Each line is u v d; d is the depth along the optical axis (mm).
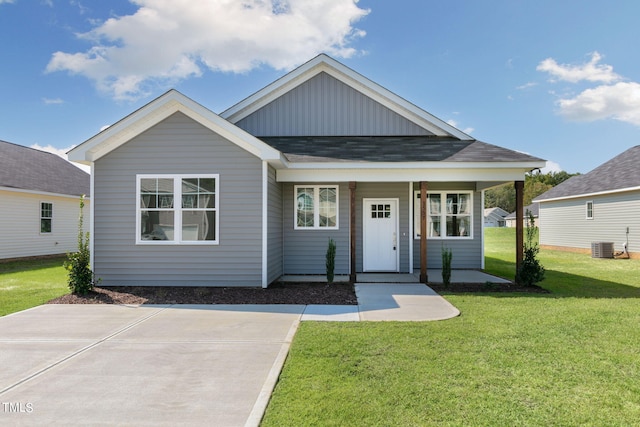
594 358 4227
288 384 3611
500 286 9148
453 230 12242
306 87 12242
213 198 8852
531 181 69750
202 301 7535
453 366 4008
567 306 6836
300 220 11469
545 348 4551
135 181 8867
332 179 9820
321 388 3512
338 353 4438
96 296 7891
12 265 14242
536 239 28422
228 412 3119
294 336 5203
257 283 8820
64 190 18266
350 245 10289
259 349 4695
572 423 2885
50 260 16234
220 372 3967
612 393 3387
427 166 9344
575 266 14203
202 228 8859
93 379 3807
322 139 11828
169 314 6535
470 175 9531
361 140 11703
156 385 3658
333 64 12062
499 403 3201
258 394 3441
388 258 11617
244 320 6105
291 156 9867
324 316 6332
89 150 8680
